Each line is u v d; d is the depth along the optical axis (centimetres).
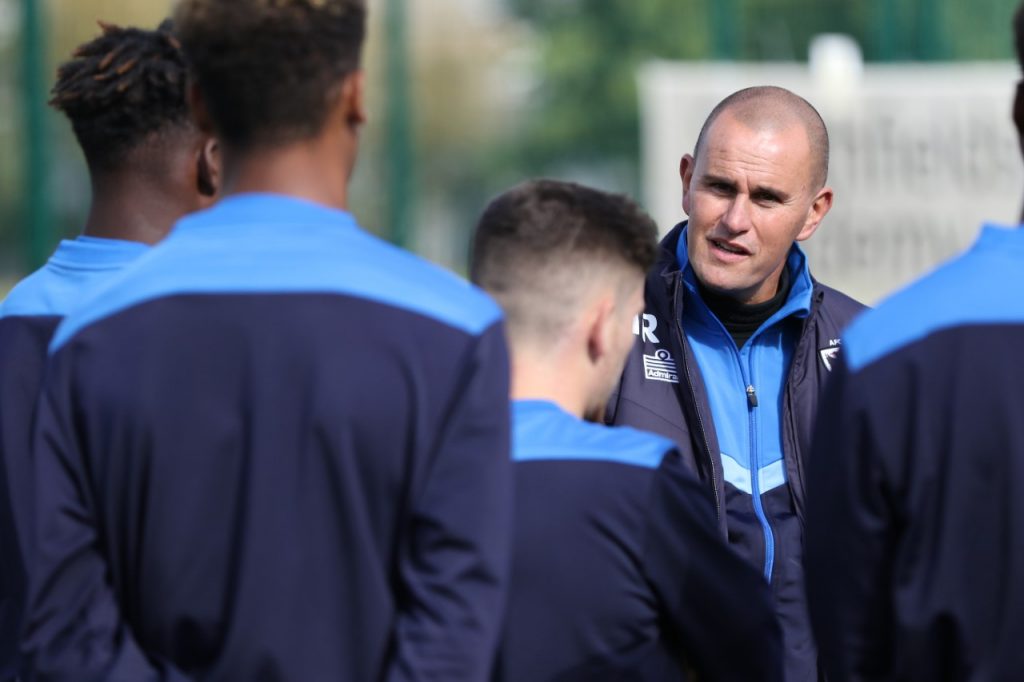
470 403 634
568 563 725
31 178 3559
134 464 636
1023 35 695
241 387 629
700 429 1021
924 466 666
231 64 641
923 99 3572
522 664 725
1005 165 3566
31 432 796
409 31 3966
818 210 1095
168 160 834
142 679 629
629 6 11388
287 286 637
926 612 666
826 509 704
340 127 665
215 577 631
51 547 643
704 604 744
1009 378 662
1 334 819
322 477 623
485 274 757
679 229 1107
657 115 3462
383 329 632
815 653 1011
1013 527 658
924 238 3575
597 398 777
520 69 11869
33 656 639
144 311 645
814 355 1057
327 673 625
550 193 759
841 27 6412
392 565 639
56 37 5619
